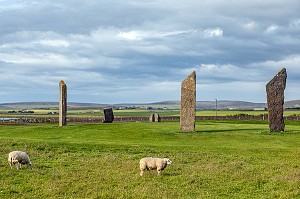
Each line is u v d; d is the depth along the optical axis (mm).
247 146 46062
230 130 61281
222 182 29297
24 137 57750
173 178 30109
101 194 25797
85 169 32812
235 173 31734
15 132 63781
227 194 26531
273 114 58781
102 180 29328
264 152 41969
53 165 34312
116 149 42562
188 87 59094
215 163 35656
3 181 28562
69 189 27125
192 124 58875
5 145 42656
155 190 26672
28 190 26891
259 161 37000
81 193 26328
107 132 59875
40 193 26281
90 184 28219
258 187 28141
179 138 53375
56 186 27594
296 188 27359
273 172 32156
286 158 38844
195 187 28016
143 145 45344
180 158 37750
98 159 37219
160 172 31453
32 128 66875
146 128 62844
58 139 53250
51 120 118750
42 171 31656
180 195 25812
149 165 30734
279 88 58750
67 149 41688
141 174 30781
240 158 38156
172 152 41125
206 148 44000
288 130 60844
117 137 55625
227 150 42906
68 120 120188
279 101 58781
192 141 50906
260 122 90500
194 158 38031
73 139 53562
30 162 32500
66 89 73125
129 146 44094
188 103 59094
